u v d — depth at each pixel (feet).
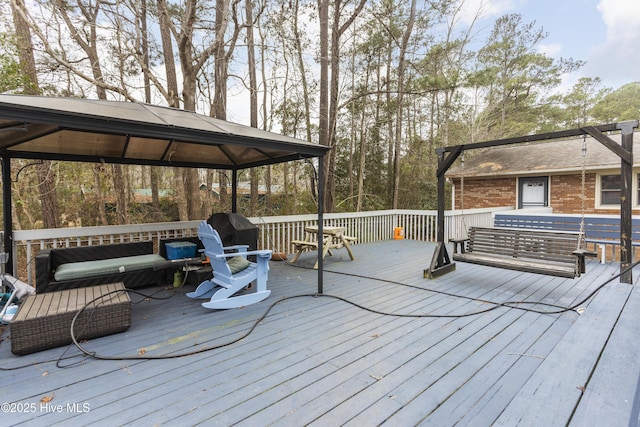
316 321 10.25
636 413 4.44
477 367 7.40
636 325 7.93
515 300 12.16
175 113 11.94
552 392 5.09
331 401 6.18
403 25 41.34
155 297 12.72
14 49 21.91
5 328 9.66
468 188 41.01
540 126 64.34
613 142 12.37
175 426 5.50
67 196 39.06
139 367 7.49
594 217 18.60
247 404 6.10
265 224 20.49
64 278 11.57
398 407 5.98
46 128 10.59
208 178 40.78
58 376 7.11
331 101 36.29
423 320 10.27
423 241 27.43
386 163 52.85
